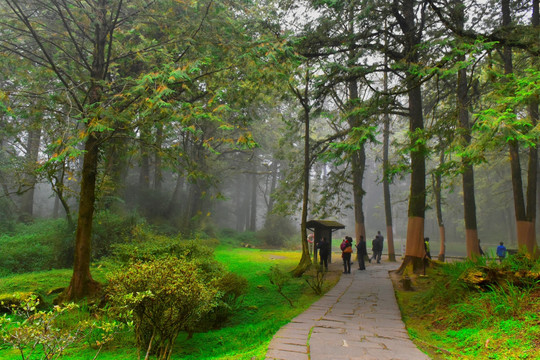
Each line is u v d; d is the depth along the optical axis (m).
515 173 15.28
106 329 3.94
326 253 14.47
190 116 7.50
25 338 3.15
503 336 4.73
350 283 11.71
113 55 10.42
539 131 5.20
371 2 11.12
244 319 7.69
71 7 9.57
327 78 11.73
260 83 10.28
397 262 20.28
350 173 19.03
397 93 9.02
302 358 4.24
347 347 4.77
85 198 9.16
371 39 12.95
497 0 14.65
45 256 13.79
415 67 8.46
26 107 8.48
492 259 7.78
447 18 11.57
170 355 4.68
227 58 9.78
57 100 8.35
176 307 4.53
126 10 11.31
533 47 9.10
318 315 7.12
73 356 4.86
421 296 8.93
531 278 6.13
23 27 9.58
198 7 9.34
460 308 6.33
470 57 7.26
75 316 6.44
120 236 14.96
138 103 8.27
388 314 7.24
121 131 8.96
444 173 8.02
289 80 10.65
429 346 5.06
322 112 13.82
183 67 7.65
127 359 4.70
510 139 5.37
